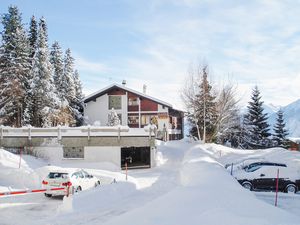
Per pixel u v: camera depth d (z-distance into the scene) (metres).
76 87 52.19
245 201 10.87
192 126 54.31
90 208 14.16
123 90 51.31
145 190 19.80
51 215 13.40
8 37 40.59
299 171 20.84
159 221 8.70
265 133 60.94
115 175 22.83
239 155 38.97
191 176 18.06
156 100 50.53
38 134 32.62
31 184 20.56
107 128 32.41
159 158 35.88
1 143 32.81
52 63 47.59
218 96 52.66
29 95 41.41
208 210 9.51
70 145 32.34
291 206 15.92
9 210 14.17
